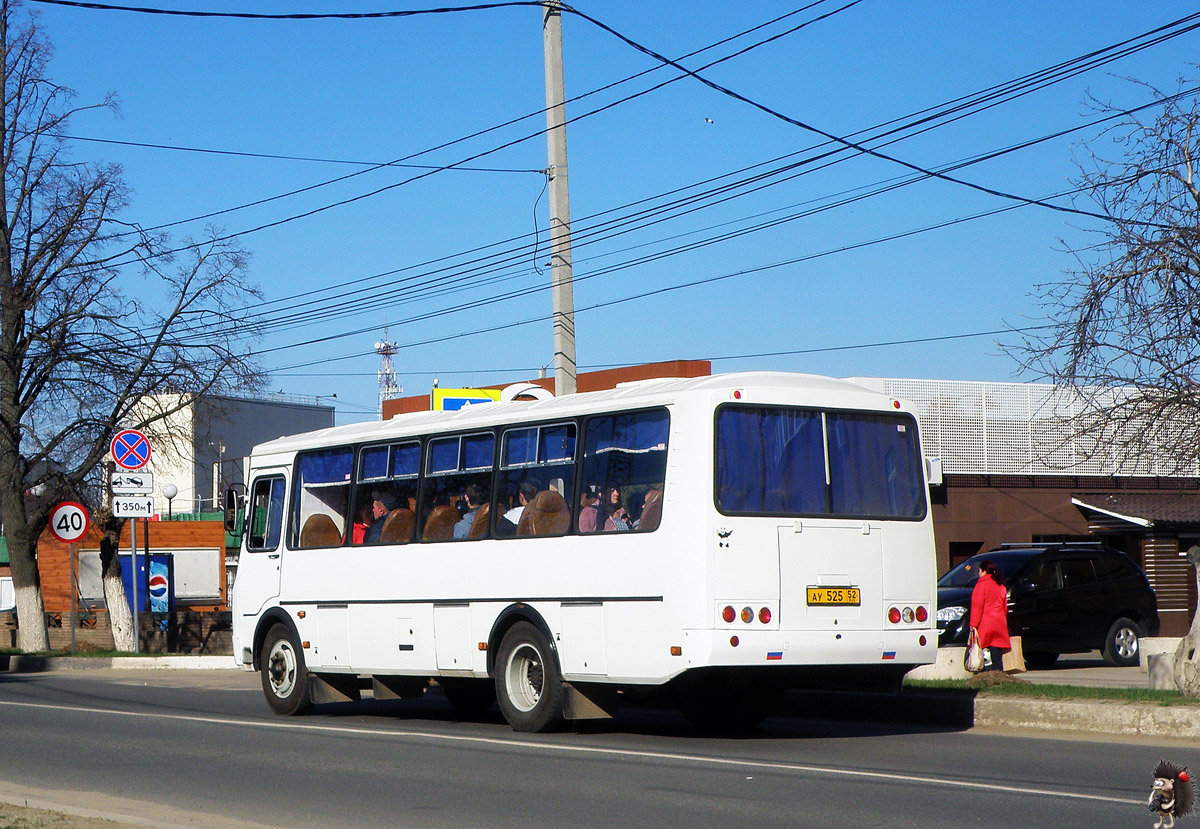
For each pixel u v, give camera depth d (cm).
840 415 1319
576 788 1023
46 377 3102
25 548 3219
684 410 1258
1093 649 2277
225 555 4638
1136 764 1134
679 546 1238
